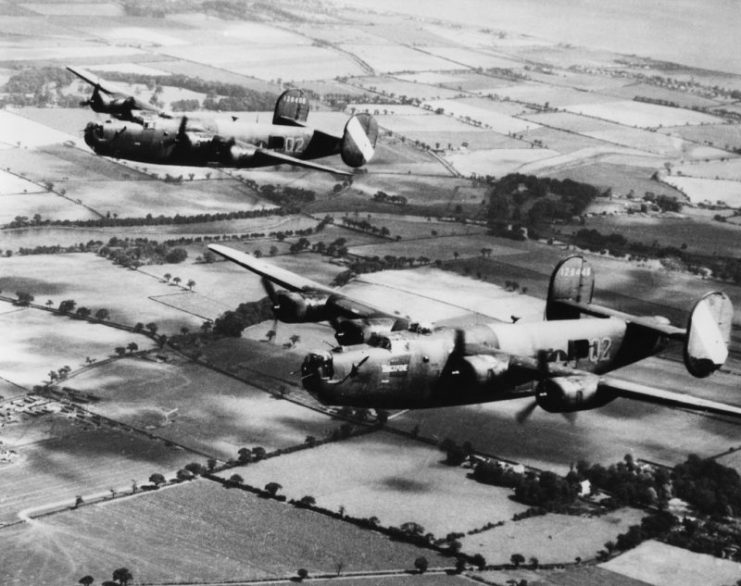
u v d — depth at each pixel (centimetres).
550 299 9094
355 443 15000
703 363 8112
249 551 12281
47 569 11819
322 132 12719
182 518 12938
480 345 7369
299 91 12912
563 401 7056
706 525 13212
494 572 11975
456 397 7288
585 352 8600
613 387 7119
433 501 13525
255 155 11400
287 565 11994
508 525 13050
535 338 8238
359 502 13450
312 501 13312
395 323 7388
